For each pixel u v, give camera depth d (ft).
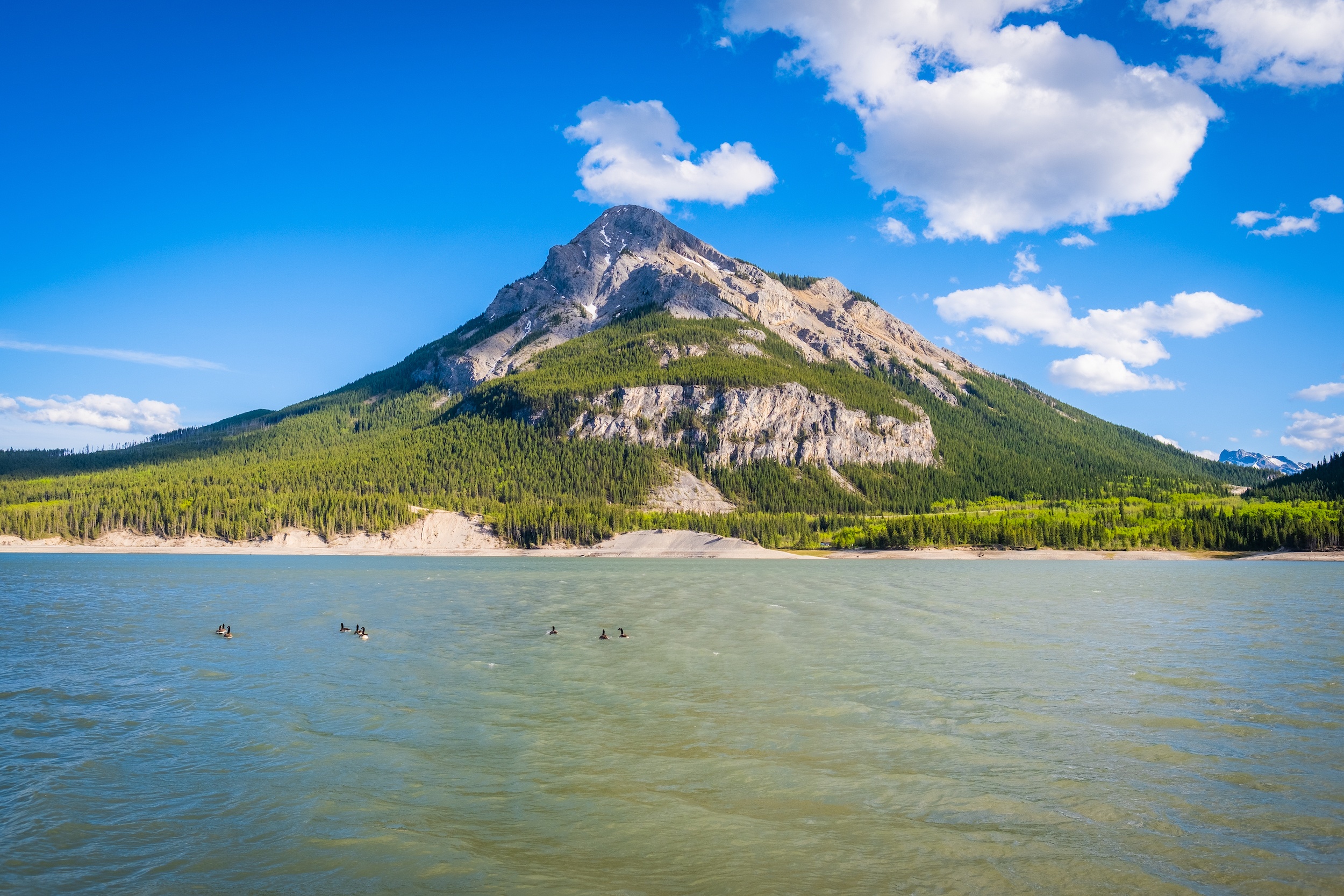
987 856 91.50
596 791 111.34
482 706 154.92
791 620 280.92
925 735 136.05
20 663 197.16
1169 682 176.24
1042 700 160.15
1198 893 82.99
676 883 85.76
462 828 99.50
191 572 553.23
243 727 140.36
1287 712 150.61
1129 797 108.99
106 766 120.88
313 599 353.10
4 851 92.53
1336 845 93.76
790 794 109.91
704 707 154.61
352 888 84.64
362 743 131.75
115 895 82.89
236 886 85.20
